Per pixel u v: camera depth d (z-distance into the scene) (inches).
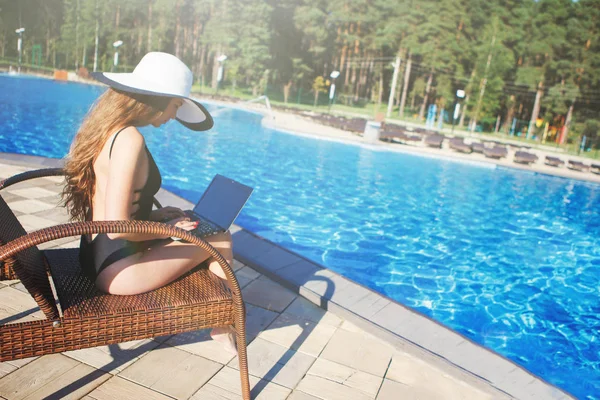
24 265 62.5
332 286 128.7
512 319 174.1
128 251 71.2
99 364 86.9
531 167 660.7
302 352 99.2
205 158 455.5
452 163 611.5
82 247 77.1
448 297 187.9
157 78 73.1
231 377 87.6
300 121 932.0
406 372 96.3
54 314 62.1
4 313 97.8
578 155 1189.7
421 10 1942.7
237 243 155.9
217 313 74.1
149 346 94.3
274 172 420.8
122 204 66.6
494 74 1775.3
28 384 79.2
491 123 1918.1
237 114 975.0
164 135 574.6
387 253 235.9
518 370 98.1
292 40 2306.8
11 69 1336.1
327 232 261.7
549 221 354.9
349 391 88.0
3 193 175.6
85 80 1279.5
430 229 290.2
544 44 1813.5
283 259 144.8
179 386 83.4
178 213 88.4
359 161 530.9
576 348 156.2
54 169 87.2
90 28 2063.2
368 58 2145.7
